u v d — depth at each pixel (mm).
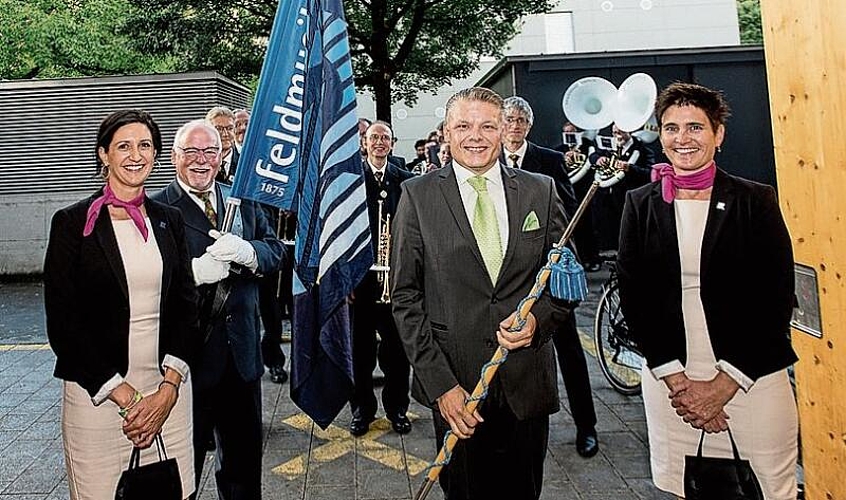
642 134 8133
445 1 14844
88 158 11391
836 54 2273
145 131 2318
